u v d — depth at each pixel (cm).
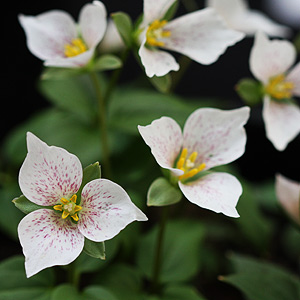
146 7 43
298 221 46
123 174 50
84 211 40
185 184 42
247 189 49
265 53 46
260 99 47
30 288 44
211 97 67
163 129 41
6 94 64
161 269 46
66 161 40
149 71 42
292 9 71
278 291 44
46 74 46
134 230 48
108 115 50
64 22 46
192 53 44
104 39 53
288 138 46
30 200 40
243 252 52
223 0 50
